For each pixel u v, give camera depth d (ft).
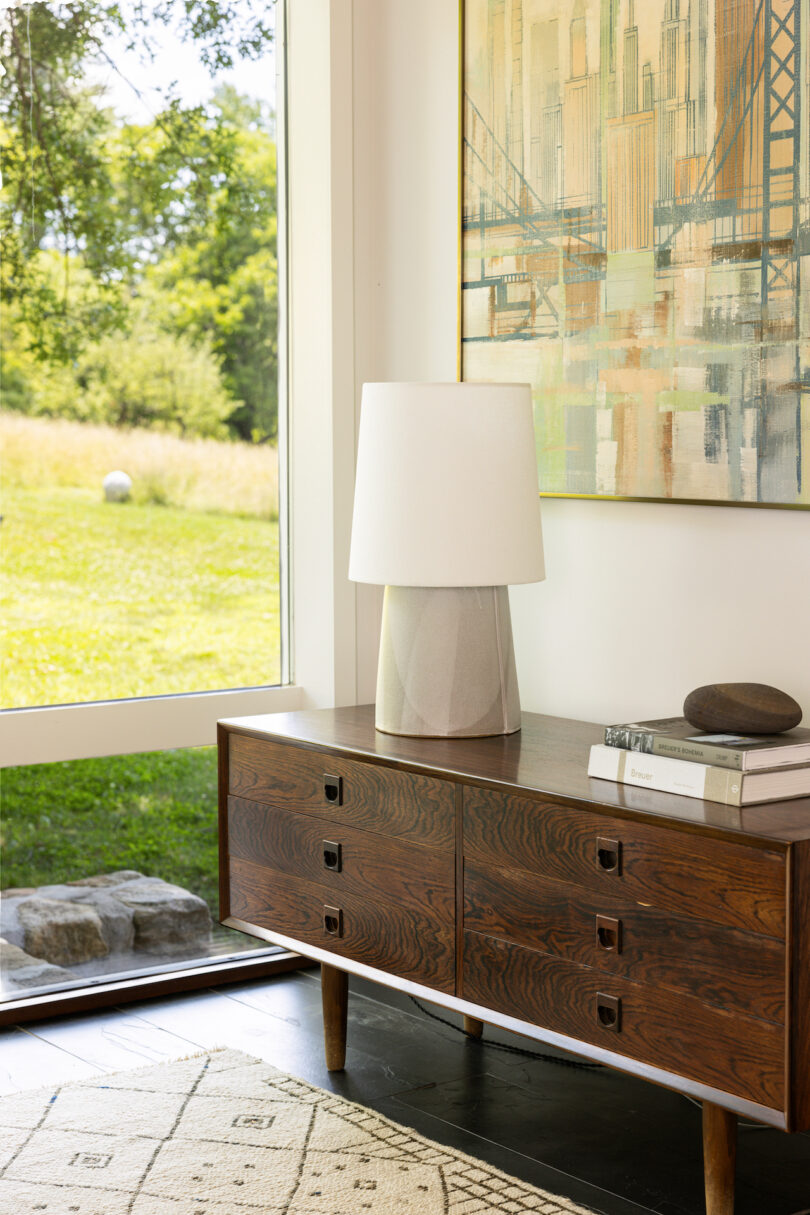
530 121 8.71
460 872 7.00
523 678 9.16
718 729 6.53
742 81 7.39
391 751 7.51
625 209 8.11
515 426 7.83
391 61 9.92
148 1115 7.65
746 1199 6.64
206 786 10.21
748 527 7.57
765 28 7.25
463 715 7.88
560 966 6.49
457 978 7.07
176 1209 6.56
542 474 8.80
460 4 9.15
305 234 10.25
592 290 8.36
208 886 10.26
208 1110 7.72
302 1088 8.01
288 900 8.18
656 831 5.99
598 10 8.20
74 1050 8.76
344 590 10.27
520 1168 7.01
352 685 10.36
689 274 7.75
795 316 7.20
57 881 9.62
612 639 8.46
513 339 8.95
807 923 5.48
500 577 7.73
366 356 10.27
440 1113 7.71
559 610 8.84
